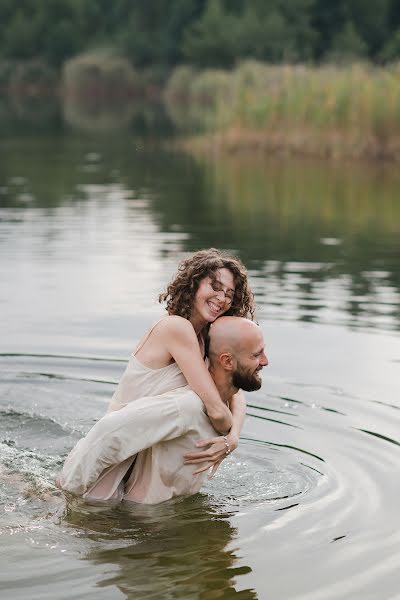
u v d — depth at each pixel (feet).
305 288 31.96
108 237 41.63
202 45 182.60
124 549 14.94
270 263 36.32
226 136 84.74
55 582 13.80
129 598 13.35
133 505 16.89
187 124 112.68
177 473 17.02
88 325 27.40
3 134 100.83
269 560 14.56
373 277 33.88
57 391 22.25
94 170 69.36
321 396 21.85
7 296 30.73
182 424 16.83
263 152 81.66
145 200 54.13
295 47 179.42
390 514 16.08
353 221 47.80
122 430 16.80
